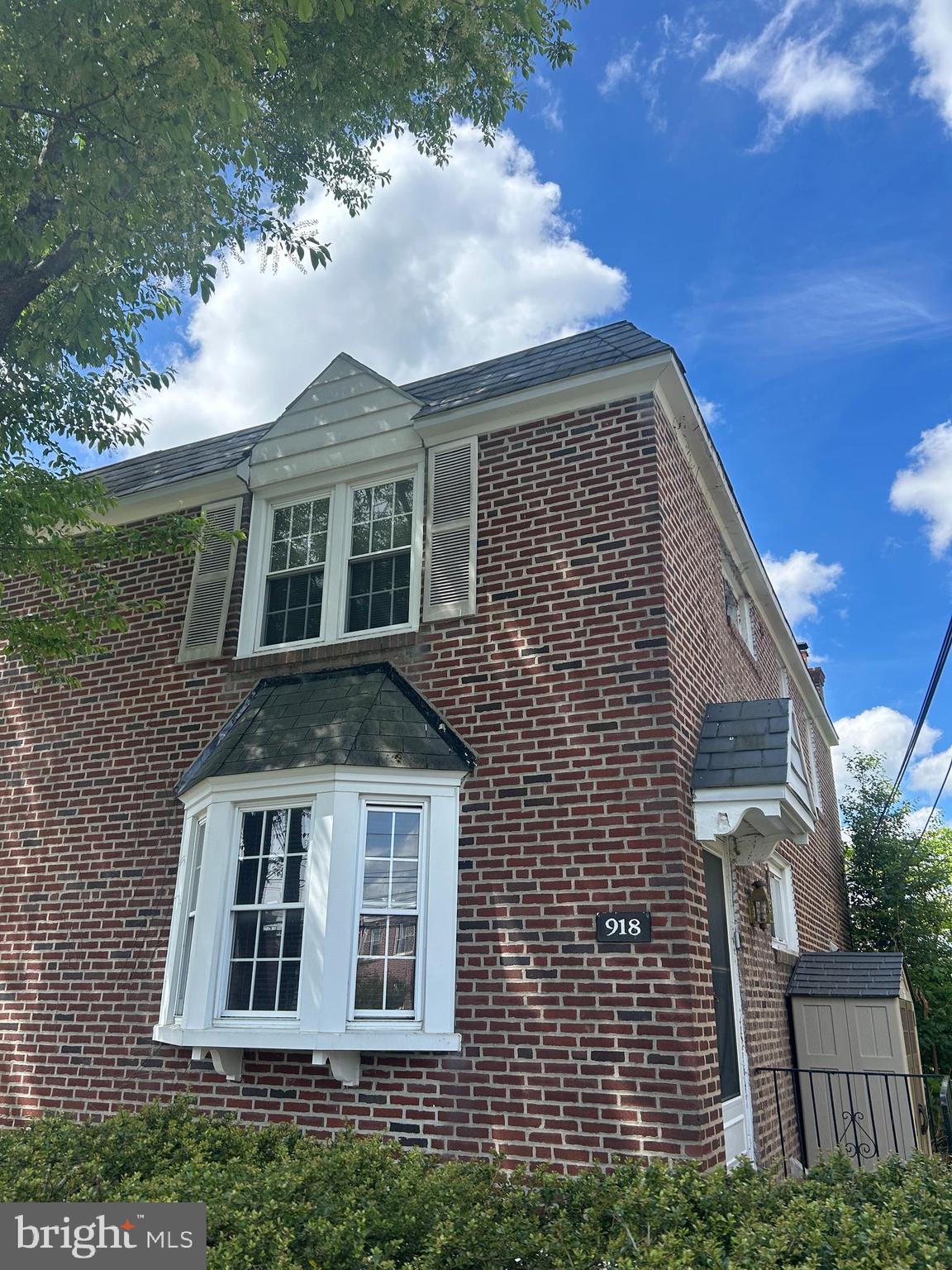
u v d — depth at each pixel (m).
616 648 6.78
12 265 6.05
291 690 7.92
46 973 8.23
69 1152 5.29
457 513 7.88
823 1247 3.51
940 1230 3.72
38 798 8.98
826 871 15.19
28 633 7.32
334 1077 6.57
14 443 7.58
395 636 7.73
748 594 11.35
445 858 6.71
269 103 7.36
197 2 5.03
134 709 8.82
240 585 8.80
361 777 6.77
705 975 6.12
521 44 7.92
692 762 6.70
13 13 5.02
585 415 7.57
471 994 6.38
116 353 7.14
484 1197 4.59
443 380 8.77
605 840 6.34
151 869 8.08
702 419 8.10
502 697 7.09
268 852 6.96
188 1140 5.56
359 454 8.59
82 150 5.64
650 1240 3.69
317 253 7.80
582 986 6.07
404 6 6.77
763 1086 7.66
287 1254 3.71
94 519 9.56
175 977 7.25
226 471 9.08
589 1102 5.79
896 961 9.91
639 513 7.05
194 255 6.55
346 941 6.38
